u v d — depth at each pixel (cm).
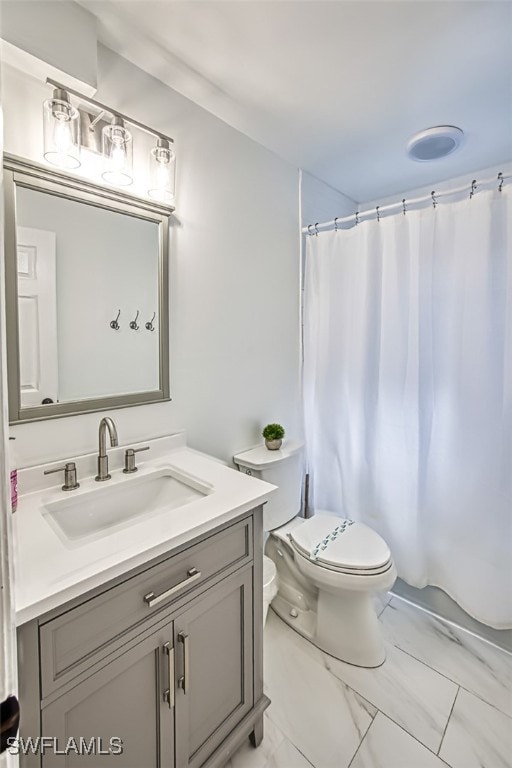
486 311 150
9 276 103
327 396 201
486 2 105
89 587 71
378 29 114
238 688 109
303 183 208
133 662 82
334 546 154
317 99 148
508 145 182
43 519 94
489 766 111
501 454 150
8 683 41
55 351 113
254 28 114
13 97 101
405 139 177
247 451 180
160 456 141
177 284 145
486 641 160
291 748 116
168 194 133
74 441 119
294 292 208
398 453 177
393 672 144
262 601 115
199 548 95
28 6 96
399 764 111
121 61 124
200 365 157
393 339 176
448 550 168
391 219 175
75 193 114
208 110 154
